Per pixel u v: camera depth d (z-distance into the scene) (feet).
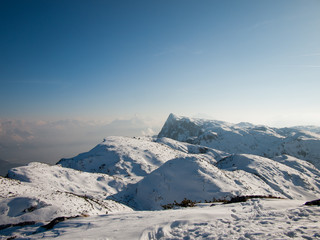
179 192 172.04
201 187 170.19
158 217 42.75
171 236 31.89
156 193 181.78
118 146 435.94
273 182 276.21
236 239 26.45
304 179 309.22
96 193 198.59
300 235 25.63
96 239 32.78
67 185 200.95
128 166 335.26
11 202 80.18
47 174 213.05
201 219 39.17
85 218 49.70
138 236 32.89
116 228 37.76
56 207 77.46
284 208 45.78
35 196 89.40
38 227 51.78
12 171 198.90
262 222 33.50
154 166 342.85
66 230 41.27
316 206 41.45
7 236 48.80
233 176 229.66
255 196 71.92
